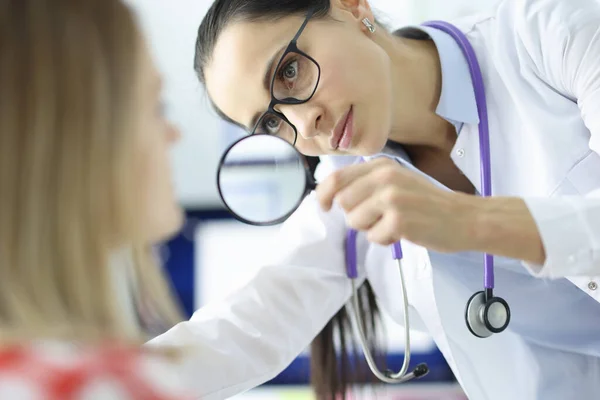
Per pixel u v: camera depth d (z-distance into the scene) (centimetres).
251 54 118
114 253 62
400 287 130
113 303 58
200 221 215
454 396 205
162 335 115
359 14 124
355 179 85
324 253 130
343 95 116
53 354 53
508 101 122
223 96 123
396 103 124
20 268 55
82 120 58
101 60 59
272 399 207
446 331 121
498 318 112
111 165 59
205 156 231
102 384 51
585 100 108
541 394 123
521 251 86
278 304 123
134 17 63
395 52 125
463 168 125
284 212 103
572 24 111
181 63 234
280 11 118
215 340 116
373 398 136
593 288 111
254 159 102
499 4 133
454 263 125
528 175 119
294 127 119
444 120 128
